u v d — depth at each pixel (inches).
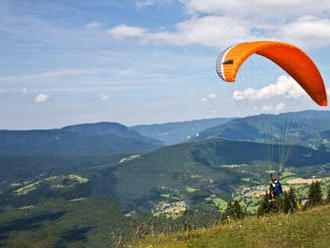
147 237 687.1
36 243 7834.6
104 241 7431.1
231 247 473.7
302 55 676.1
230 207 1379.2
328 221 499.8
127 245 641.0
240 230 553.0
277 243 452.4
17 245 7647.6
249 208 6988.2
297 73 743.7
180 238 593.6
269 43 629.9
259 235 501.0
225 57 626.8
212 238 540.1
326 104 767.1
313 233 460.8
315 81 729.0
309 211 605.9
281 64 756.0
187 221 828.0
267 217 622.5
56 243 7731.3
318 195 1822.1
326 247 402.6
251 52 606.5
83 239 7869.1
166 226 816.9
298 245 429.1
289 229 498.0
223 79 620.1
